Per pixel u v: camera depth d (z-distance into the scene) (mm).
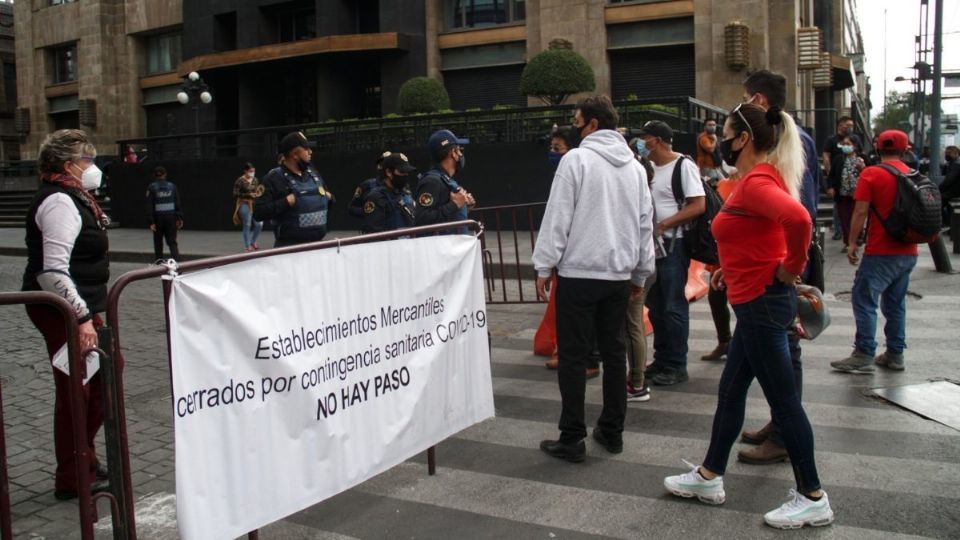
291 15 26766
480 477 4270
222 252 16172
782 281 3453
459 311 4398
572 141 4672
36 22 35219
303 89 26297
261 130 20641
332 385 3521
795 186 3553
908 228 5574
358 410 3676
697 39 19547
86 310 3748
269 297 3223
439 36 23234
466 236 4477
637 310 5418
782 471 4191
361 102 25359
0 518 2824
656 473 4234
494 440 4844
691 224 5676
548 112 17188
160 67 32219
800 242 3307
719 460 3781
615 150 4312
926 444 4473
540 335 7020
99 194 25312
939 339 6898
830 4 27703
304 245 3395
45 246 3732
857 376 5855
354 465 3650
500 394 5844
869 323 5859
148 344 7992
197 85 22766
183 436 2895
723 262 3668
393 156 6379
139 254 16656
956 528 3486
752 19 18938
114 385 2900
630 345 5426
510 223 16984
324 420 3484
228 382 3059
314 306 3428
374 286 3762
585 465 4383
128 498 2959
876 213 5711
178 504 2877
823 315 3965
